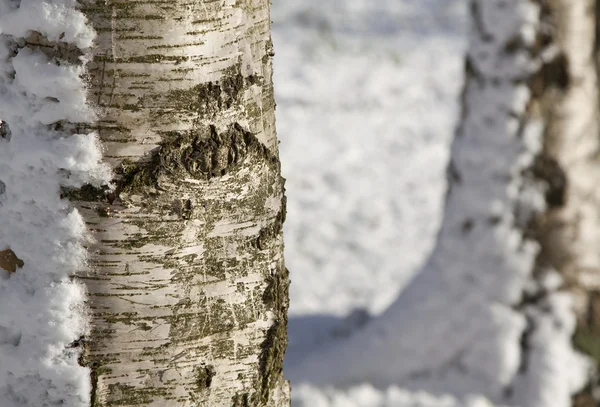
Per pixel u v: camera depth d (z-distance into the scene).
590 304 6.07
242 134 2.12
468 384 6.31
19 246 2.09
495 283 6.23
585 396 6.00
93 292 2.07
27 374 2.11
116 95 2.01
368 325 7.05
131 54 1.99
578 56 6.00
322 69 17.75
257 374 2.20
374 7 22.69
